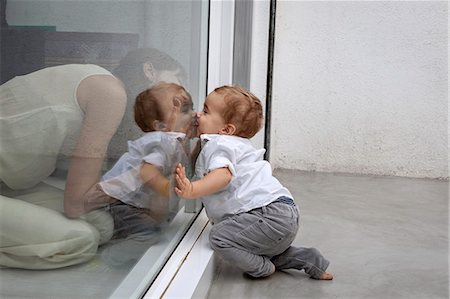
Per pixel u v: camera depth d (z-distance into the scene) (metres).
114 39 0.98
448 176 3.33
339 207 2.52
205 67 1.88
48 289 0.80
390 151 3.37
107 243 1.03
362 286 1.55
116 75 1.02
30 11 0.68
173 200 1.56
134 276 1.18
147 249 1.29
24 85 0.70
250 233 1.52
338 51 3.34
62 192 0.86
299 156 3.45
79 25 0.83
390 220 2.31
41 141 0.77
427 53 3.29
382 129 3.37
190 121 1.66
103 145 1.00
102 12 0.91
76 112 0.87
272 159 3.42
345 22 3.32
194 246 1.61
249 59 2.81
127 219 1.15
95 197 0.99
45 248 0.79
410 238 2.05
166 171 1.44
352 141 3.40
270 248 1.55
